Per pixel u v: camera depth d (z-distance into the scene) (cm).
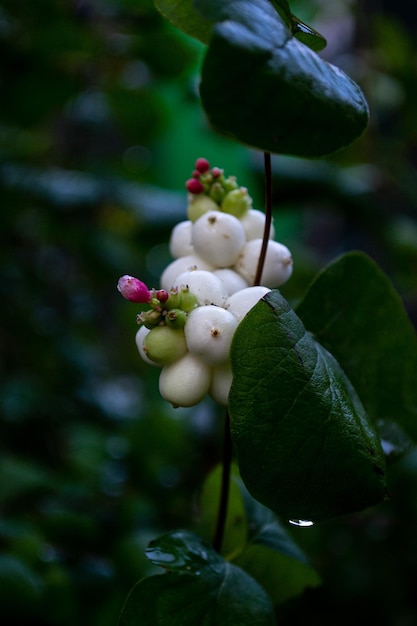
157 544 30
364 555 50
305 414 27
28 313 68
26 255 73
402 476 49
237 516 34
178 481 60
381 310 31
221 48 25
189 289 28
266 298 27
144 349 28
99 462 58
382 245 69
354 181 69
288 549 33
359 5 73
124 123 69
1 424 61
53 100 59
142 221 64
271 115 26
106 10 57
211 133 62
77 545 45
